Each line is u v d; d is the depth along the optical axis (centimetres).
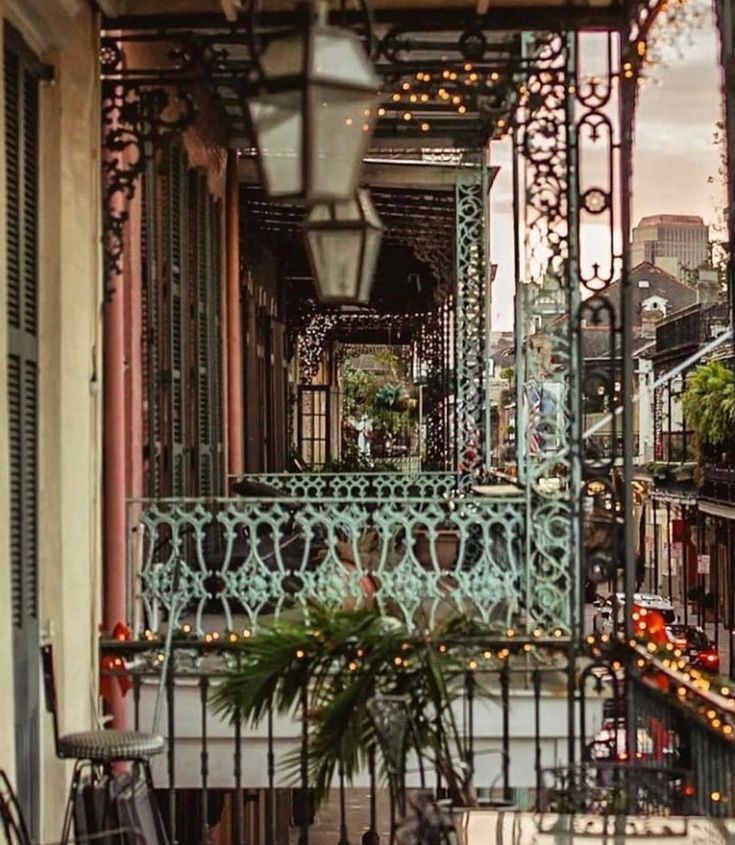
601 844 598
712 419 4281
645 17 909
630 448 933
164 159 1262
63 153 849
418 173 1711
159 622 1134
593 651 852
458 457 1728
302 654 728
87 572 868
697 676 711
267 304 2288
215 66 919
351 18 923
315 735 723
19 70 782
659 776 698
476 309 1716
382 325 3572
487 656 834
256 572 1019
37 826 795
